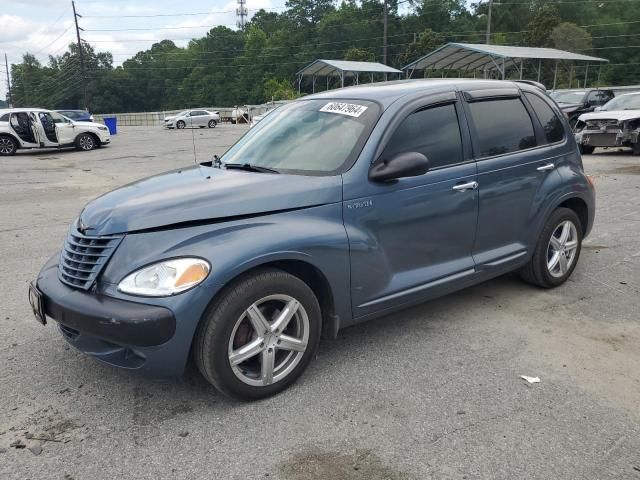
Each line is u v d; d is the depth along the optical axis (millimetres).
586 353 3828
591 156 15883
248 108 48031
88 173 14523
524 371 3582
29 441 2902
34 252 6594
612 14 79125
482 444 2836
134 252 2971
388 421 3037
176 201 3193
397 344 3975
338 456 2752
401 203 3717
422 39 78125
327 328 3590
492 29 83062
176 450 2812
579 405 3188
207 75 105250
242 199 3225
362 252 3521
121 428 3008
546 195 4727
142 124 64312
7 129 20031
